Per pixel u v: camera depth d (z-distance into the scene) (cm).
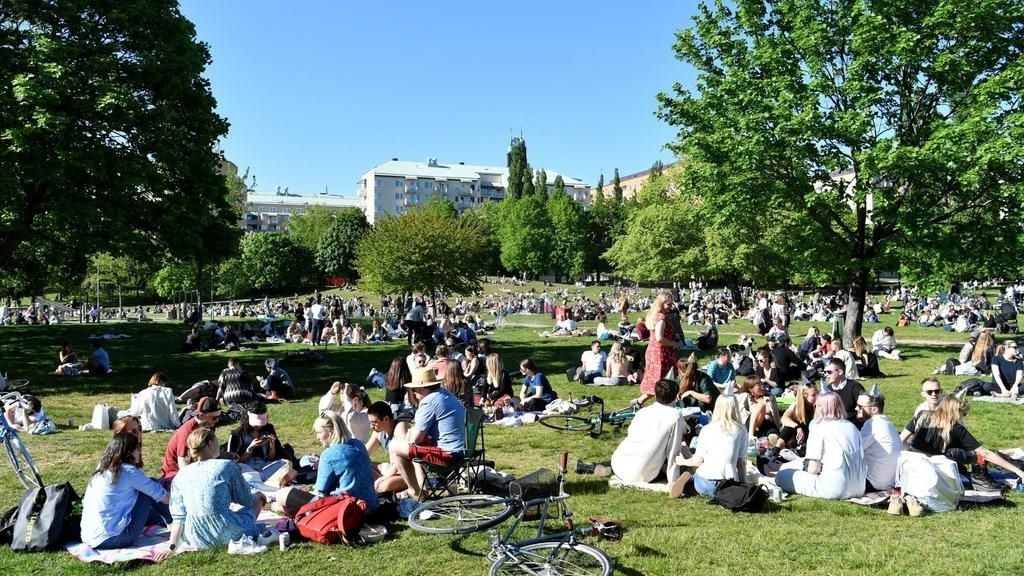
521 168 15888
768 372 1589
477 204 19150
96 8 2008
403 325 3341
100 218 1909
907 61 2056
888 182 2245
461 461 824
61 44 1856
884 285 7950
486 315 5484
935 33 2091
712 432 857
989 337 1828
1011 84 1970
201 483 691
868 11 2181
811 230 2320
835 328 2441
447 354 1573
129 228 2045
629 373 1819
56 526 687
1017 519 764
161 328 3666
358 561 656
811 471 862
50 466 1016
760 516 783
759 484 870
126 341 3005
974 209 2272
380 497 825
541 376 1527
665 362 1353
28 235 1991
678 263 5544
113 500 694
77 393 1742
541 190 14962
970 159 1892
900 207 2173
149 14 2073
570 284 11362
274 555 672
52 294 8212
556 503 752
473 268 5403
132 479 704
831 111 2214
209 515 688
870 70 2167
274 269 10150
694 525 753
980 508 812
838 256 2338
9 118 1725
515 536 705
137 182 1922
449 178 18850
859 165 2122
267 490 877
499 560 601
